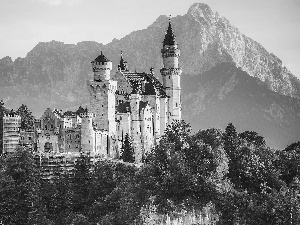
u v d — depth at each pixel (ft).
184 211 490.90
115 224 465.88
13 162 524.93
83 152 610.65
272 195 495.41
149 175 508.94
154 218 479.41
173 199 496.23
